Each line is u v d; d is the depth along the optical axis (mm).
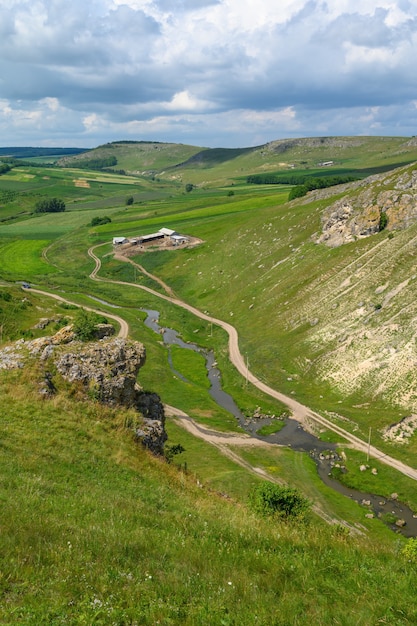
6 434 28781
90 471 27938
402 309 105500
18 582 13539
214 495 35188
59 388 37875
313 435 85438
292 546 19516
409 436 79750
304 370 107062
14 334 106312
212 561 16750
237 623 12602
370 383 94625
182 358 120750
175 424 86250
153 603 13195
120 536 17875
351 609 14078
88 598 13023
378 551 20562
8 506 19250
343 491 69938
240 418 92688
